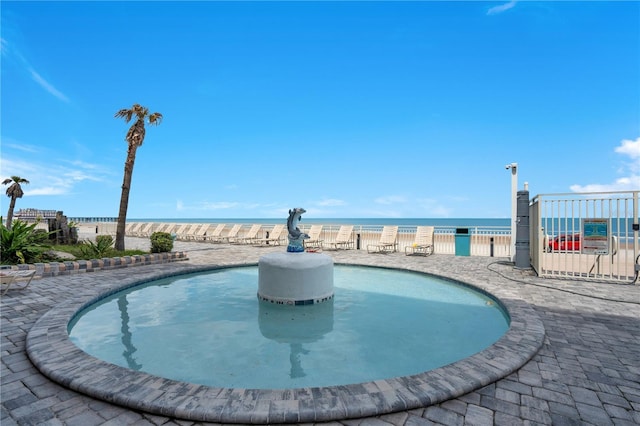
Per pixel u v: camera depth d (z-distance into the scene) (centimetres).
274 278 611
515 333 394
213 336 457
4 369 315
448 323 514
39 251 898
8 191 1923
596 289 643
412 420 239
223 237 1839
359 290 728
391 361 382
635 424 234
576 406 256
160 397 255
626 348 366
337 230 1553
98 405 259
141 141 1195
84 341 434
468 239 1190
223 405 245
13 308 514
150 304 609
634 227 691
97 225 2573
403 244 1364
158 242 1069
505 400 265
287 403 247
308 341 442
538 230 774
